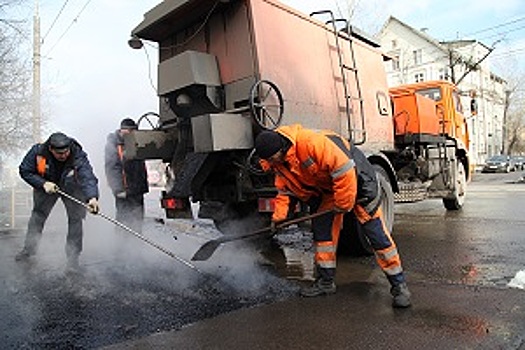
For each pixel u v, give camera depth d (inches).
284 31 182.7
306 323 113.3
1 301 139.2
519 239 215.6
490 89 1914.4
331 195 138.4
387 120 255.8
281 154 127.2
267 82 165.3
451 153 331.3
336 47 212.4
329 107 200.8
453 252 193.2
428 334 103.0
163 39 208.5
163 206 208.5
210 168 178.7
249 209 191.9
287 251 212.1
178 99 179.9
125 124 222.8
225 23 180.1
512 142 1932.8
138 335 109.1
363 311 120.8
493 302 122.9
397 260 125.0
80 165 178.4
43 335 111.2
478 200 422.6
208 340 104.5
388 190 217.0
